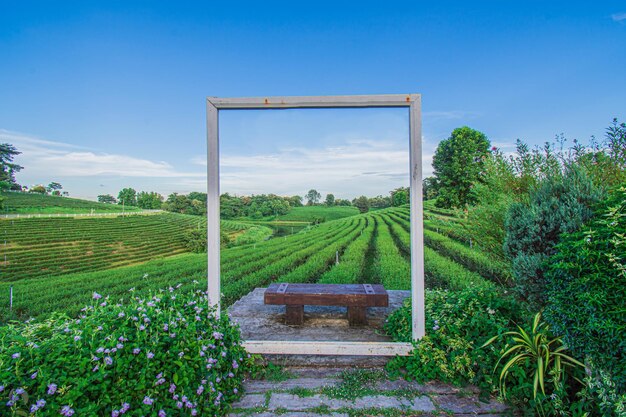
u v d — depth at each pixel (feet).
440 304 9.78
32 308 21.13
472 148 25.94
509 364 6.70
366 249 18.07
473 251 16.89
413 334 8.53
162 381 5.31
